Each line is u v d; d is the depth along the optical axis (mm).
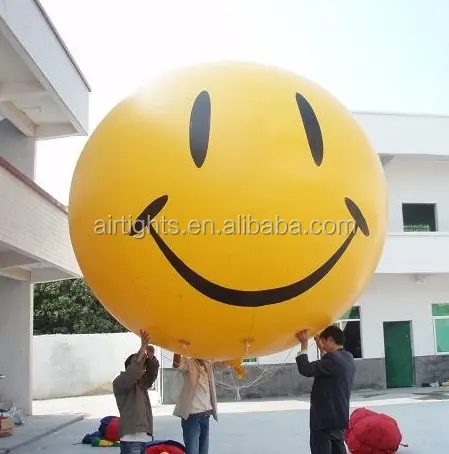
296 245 3584
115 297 4020
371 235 3973
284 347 4277
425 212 18844
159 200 3605
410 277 18266
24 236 9234
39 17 9219
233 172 3543
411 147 17844
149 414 5457
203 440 6152
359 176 3936
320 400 5012
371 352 17656
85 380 19031
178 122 3748
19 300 13203
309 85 4238
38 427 11234
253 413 12820
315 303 3842
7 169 8406
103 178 3885
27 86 10227
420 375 17938
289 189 3578
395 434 7551
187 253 3559
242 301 3668
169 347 4234
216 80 3967
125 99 4277
